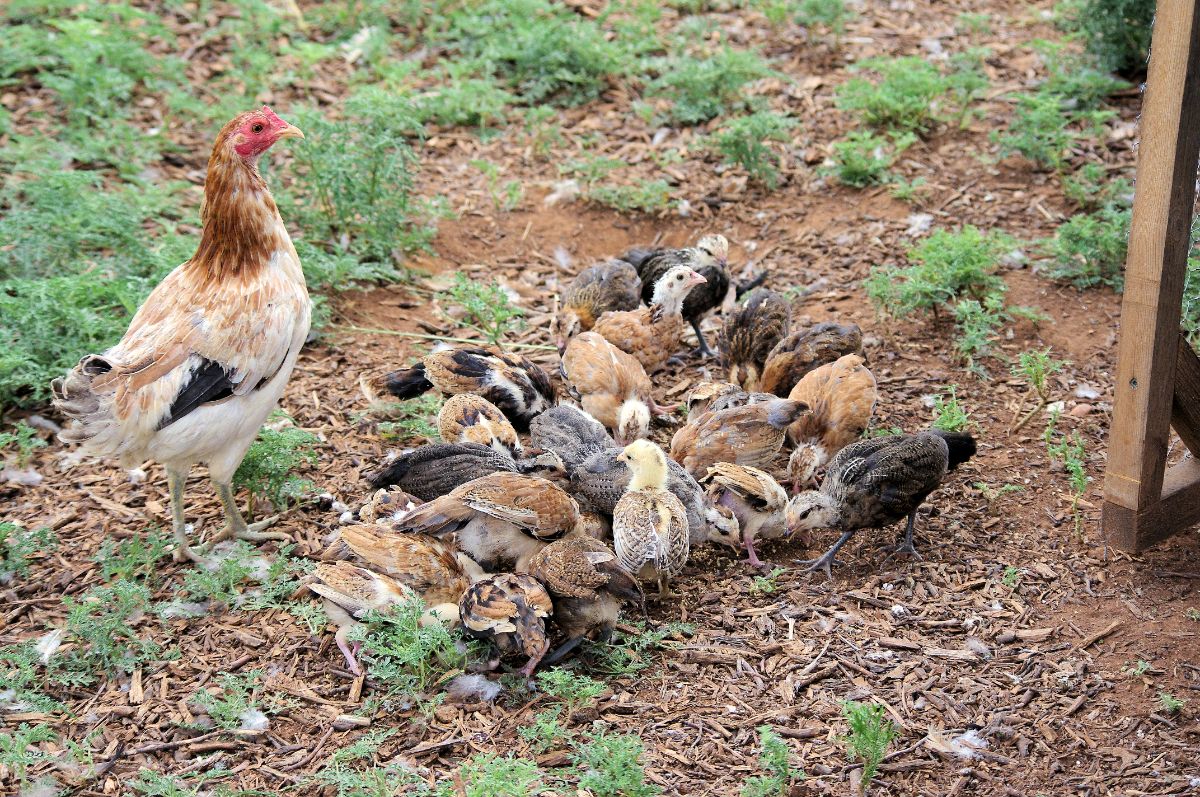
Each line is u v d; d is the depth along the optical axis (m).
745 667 4.19
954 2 5.92
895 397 4.64
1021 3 5.87
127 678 4.20
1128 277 4.21
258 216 4.30
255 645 4.23
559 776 4.05
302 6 6.03
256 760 4.10
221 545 4.37
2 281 4.73
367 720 4.13
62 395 4.19
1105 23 5.25
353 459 4.53
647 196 5.07
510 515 4.23
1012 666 4.18
